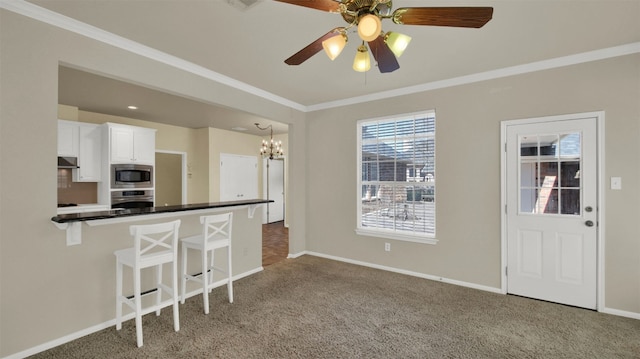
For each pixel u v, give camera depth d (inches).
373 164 163.2
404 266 149.3
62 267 85.3
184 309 108.5
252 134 294.2
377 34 57.5
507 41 98.4
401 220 153.4
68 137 168.1
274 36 95.3
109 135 178.9
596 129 106.7
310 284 134.6
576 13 81.4
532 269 118.7
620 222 103.3
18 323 77.2
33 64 78.5
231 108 139.7
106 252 95.4
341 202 171.8
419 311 107.3
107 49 92.9
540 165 117.2
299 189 181.8
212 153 254.5
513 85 121.6
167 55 108.3
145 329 93.7
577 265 110.4
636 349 83.3
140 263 85.7
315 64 117.7
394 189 155.9
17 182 76.7
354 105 166.4
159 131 233.1
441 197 138.6
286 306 111.3
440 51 106.0
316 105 181.0
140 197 194.7
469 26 62.1
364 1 59.6
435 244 140.4
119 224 99.2
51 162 82.3
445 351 82.7
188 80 117.0
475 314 105.0
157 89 109.5
